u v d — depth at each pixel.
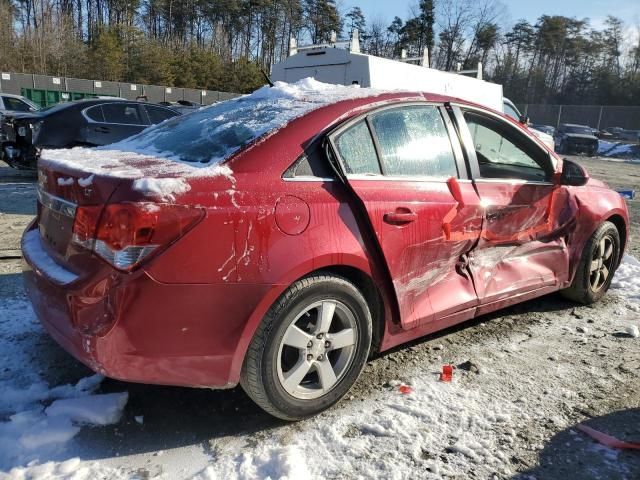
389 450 2.62
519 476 2.49
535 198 3.90
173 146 3.15
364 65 9.76
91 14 63.31
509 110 13.31
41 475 2.35
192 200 2.41
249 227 2.51
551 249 4.15
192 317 2.42
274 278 2.55
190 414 2.88
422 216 3.13
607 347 3.89
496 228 3.61
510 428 2.85
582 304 4.71
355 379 2.99
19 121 9.36
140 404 2.94
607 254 4.72
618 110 41.16
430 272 3.26
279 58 71.44
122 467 2.45
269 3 69.31
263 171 2.67
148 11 67.75
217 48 60.88
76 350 2.45
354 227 2.86
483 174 3.77
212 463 2.50
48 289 2.60
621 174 19.48
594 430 2.85
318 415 2.90
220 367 2.52
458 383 3.27
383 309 3.08
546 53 73.69
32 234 3.21
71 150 3.32
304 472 2.43
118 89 35.09
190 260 2.38
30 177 10.64
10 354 3.38
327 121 2.96
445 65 65.94
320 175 2.85
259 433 2.74
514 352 3.75
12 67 41.47
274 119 2.99
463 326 4.16
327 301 2.78
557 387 3.29
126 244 2.30
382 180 3.05
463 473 2.49
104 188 2.40
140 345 2.36
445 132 3.46
